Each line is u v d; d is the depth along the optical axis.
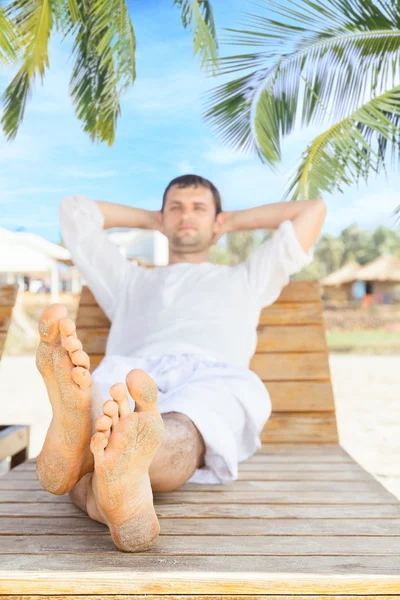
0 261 12.84
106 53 3.27
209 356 2.26
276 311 3.06
